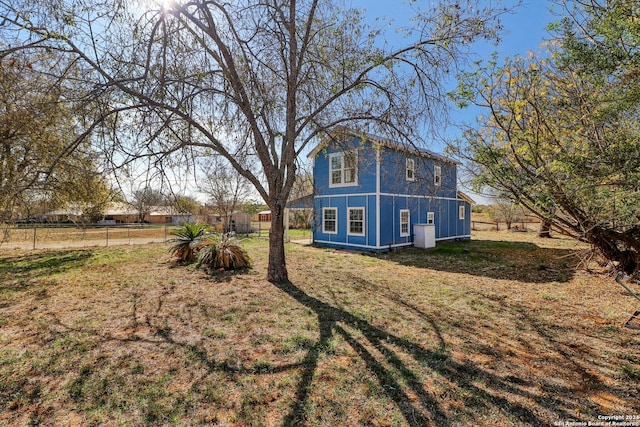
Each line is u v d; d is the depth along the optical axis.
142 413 2.63
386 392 2.93
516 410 2.66
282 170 7.12
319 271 8.66
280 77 7.06
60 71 4.49
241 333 4.31
